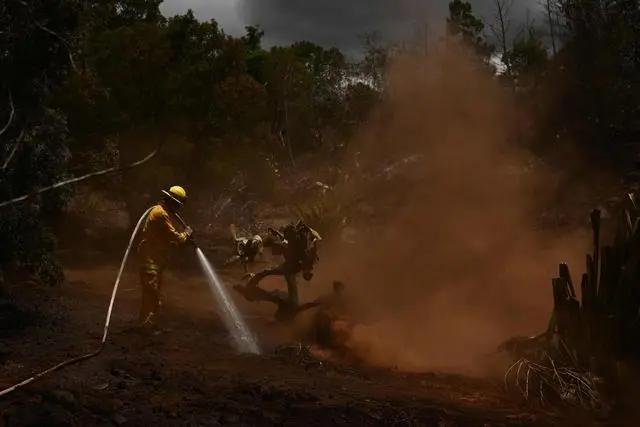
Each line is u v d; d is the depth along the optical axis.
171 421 5.02
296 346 8.09
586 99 31.75
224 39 24.59
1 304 10.16
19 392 5.41
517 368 6.97
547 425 5.55
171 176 22.34
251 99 24.53
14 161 9.44
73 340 7.92
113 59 22.12
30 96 9.28
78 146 20.12
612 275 6.93
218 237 24.88
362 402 5.77
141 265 8.99
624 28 31.20
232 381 6.28
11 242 9.84
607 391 6.53
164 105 22.97
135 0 26.17
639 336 6.65
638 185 24.14
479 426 5.36
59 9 9.21
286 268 10.02
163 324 9.73
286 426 5.08
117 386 5.90
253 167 29.08
